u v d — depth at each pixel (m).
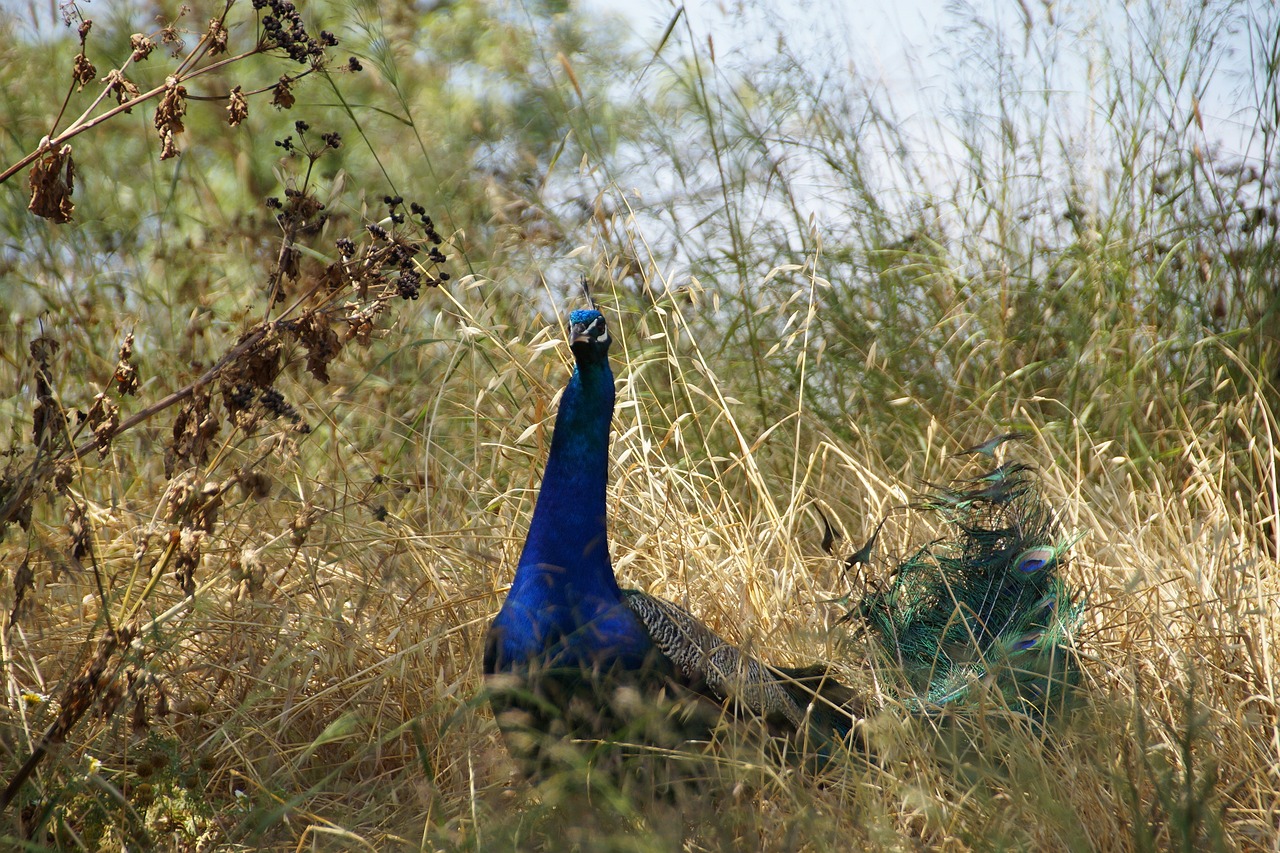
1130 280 14.02
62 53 14.76
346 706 8.75
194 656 9.23
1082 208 14.70
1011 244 14.91
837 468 12.97
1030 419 13.02
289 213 7.65
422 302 12.52
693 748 7.65
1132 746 7.82
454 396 12.26
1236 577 10.21
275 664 8.50
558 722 7.45
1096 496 12.06
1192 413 13.17
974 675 8.53
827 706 8.79
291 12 7.36
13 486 7.09
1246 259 13.67
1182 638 9.30
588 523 7.91
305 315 7.30
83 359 12.02
